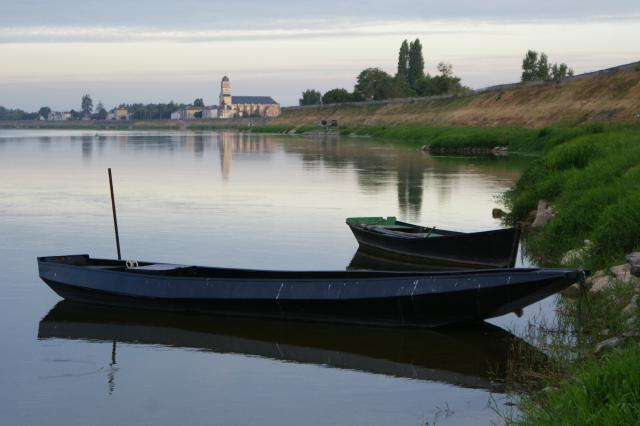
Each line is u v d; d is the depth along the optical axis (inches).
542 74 4500.5
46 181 1551.4
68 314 544.4
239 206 1132.5
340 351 453.4
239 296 515.8
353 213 1051.9
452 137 2672.2
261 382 404.2
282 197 1248.2
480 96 4018.2
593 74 3073.3
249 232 893.2
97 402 378.0
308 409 364.5
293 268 700.0
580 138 1247.5
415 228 818.8
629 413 253.0
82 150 2997.0
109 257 746.8
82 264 606.9
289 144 3494.1
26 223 965.8
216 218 1007.0
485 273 457.7
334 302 493.7
